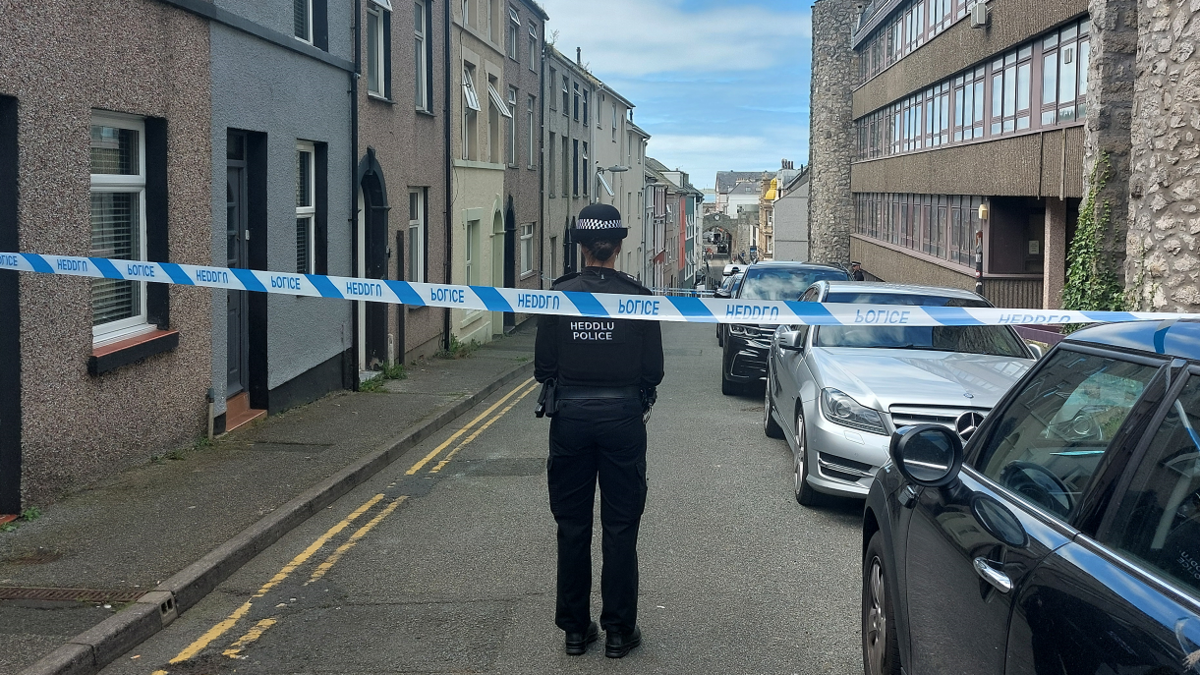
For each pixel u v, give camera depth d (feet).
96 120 26.27
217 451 30.48
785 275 51.98
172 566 19.15
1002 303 71.36
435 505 25.72
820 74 150.10
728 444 34.17
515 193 90.79
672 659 15.55
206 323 31.55
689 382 52.80
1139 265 34.63
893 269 107.55
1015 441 10.97
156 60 28.02
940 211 86.63
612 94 146.20
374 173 49.44
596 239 15.78
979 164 71.56
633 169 176.76
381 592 18.89
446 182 65.26
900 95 100.68
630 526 15.58
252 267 36.22
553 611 17.76
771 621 17.21
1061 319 14.76
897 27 104.94
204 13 30.50
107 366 25.39
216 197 32.09
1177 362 8.38
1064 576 8.13
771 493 26.94
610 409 15.23
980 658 9.30
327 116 42.93
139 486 25.55
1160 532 7.55
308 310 40.93
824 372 25.11
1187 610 6.73
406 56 55.67
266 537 21.90
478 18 75.20
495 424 39.34
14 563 19.34
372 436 33.63
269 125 36.35
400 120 54.65
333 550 21.71
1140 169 34.65
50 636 15.49
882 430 22.90
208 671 15.21
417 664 15.38
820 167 150.82
